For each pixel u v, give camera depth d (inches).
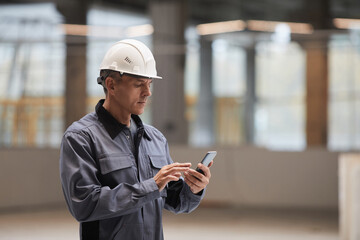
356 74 862.5
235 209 446.6
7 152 431.5
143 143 105.6
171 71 732.7
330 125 882.8
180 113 735.7
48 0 760.3
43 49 731.4
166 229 347.6
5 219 384.5
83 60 732.7
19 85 729.0
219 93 971.3
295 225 364.2
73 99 730.2
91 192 92.5
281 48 903.1
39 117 730.2
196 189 105.5
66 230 339.9
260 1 877.8
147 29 746.8
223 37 919.7
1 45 732.7
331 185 438.3
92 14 776.3
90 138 98.3
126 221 98.1
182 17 742.5
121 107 102.0
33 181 444.5
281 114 999.6
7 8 776.3
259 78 1000.9
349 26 787.4
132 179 99.3
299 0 828.0
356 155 287.6
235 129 979.3
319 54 804.0
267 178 452.8
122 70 99.8
